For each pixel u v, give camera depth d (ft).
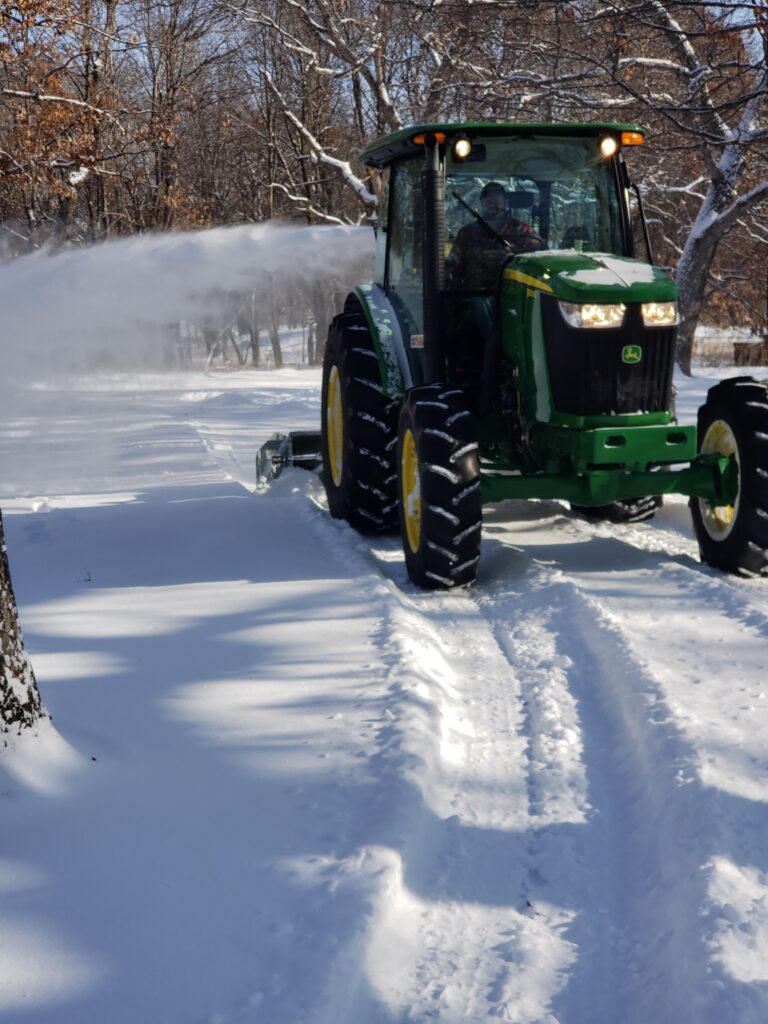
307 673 13.38
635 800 10.40
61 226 89.40
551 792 10.58
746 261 117.80
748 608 16.11
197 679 13.30
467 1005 7.41
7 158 79.41
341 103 113.70
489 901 8.73
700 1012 7.00
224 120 113.50
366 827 9.29
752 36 54.65
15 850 9.02
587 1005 7.48
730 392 19.15
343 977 7.27
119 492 29.58
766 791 10.03
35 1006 7.00
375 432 22.49
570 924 8.42
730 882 8.39
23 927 7.89
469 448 18.20
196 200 113.39
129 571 19.47
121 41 82.23
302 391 69.97
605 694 13.02
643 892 8.83
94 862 8.82
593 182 20.90
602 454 18.10
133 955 7.52
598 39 56.95
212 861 8.80
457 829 9.82
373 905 8.06
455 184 20.49
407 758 10.59
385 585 17.49
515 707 12.96
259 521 23.49
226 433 48.42
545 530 23.68
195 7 98.58
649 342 18.44
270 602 16.78
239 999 7.01
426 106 78.84
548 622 16.03
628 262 19.21
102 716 12.08
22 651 10.42
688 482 19.03
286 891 8.30
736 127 75.92
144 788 10.21
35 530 23.45
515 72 71.92
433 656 14.40
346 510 22.94
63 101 77.51
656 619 16.03
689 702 12.44
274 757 10.85
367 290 23.31
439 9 65.62
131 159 103.19
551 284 18.61
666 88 75.82
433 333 19.93
